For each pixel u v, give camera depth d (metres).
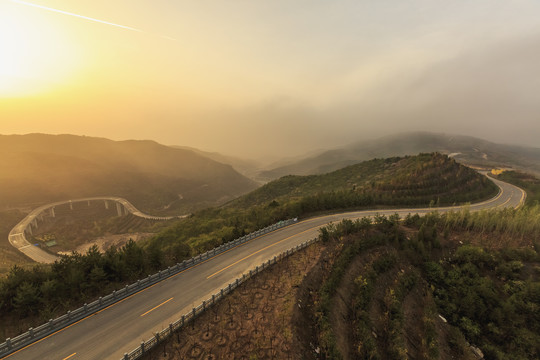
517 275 33.81
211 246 37.09
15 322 19.70
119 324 19.80
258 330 19.59
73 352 16.94
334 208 59.16
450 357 26.67
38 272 23.00
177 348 17.41
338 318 23.19
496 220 44.53
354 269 30.69
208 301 21.62
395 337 23.66
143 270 28.17
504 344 28.64
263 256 33.16
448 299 32.94
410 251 37.44
